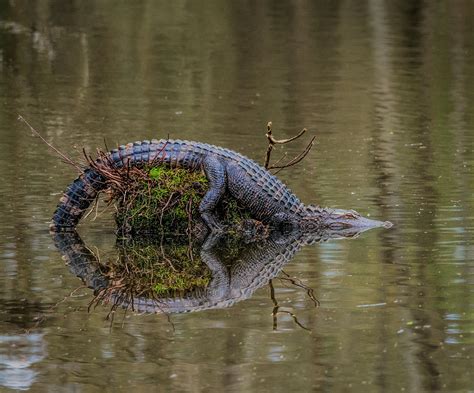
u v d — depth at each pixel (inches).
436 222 652.1
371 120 990.4
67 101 1068.5
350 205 690.8
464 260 574.2
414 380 417.4
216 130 941.8
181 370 429.7
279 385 414.0
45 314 498.3
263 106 1058.1
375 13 1707.7
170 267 586.2
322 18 1663.4
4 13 1626.5
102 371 428.5
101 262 591.2
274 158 830.5
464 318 484.1
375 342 456.8
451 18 1654.8
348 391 407.8
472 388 409.7
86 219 689.0
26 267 575.2
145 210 660.1
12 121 965.2
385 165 802.8
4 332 473.4
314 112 1029.2
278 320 487.5
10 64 1273.4
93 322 487.5
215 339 463.2
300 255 603.5
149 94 1112.2
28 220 661.3
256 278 559.8
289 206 670.5
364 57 1348.4
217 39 1472.7
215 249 626.8
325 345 454.3
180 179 668.7
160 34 1502.2
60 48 1376.7
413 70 1262.3
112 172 662.5
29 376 424.5
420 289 527.5
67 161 716.7
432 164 804.6
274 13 1710.1
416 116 1008.9
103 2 1763.0
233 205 671.1
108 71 1239.5
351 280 547.8
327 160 821.2
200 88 1151.6
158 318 494.6
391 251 596.7
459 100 1086.4
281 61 1321.4
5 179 746.2
